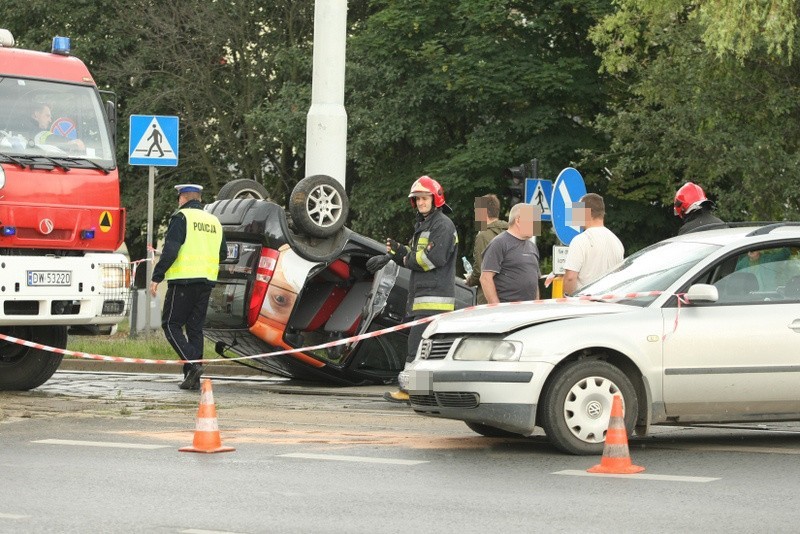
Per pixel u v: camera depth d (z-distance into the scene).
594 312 16.98
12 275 23.31
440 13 61.06
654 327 16.92
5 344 25.31
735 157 44.88
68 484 14.03
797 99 45.53
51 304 23.84
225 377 30.28
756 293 17.45
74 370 32.28
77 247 24.27
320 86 30.50
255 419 20.47
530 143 59.84
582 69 60.03
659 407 16.95
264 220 26.00
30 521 11.95
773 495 13.52
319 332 27.25
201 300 25.36
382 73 61.59
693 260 17.66
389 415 21.25
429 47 59.69
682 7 48.28
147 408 21.73
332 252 26.31
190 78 66.44
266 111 63.06
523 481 14.44
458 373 16.73
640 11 51.56
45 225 23.73
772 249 17.75
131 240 70.56
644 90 50.19
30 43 67.31
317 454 16.44
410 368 17.48
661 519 12.16
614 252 21.73
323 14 30.42
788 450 17.34
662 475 14.87
